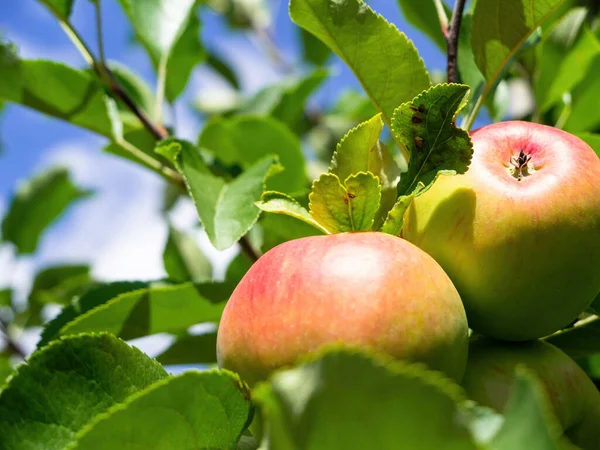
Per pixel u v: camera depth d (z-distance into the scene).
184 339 0.48
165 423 0.27
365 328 0.28
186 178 0.41
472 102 0.42
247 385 0.30
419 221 0.33
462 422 0.23
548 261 0.32
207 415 0.28
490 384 0.33
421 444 0.23
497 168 0.33
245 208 0.40
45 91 0.51
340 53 0.38
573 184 0.32
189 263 0.58
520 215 0.32
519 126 0.35
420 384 0.23
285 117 0.69
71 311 0.45
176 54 0.56
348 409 0.23
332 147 0.85
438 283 0.30
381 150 0.35
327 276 0.29
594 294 0.33
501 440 0.23
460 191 0.33
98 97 0.51
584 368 0.41
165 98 0.57
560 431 0.32
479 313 0.33
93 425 0.26
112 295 0.45
